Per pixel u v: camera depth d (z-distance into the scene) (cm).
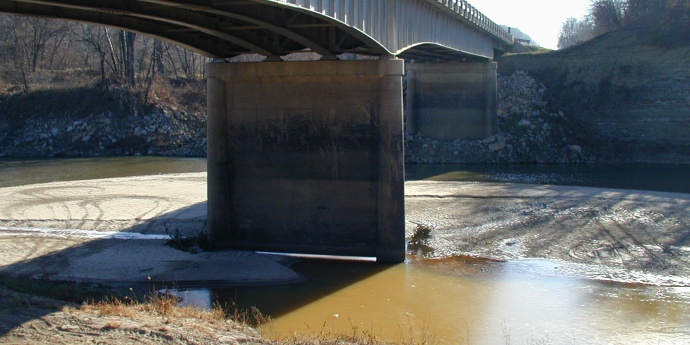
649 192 4512
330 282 2567
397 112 2867
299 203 3025
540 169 6081
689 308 2230
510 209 3909
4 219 3559
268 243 3059
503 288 2462
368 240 2955
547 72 7756
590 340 1938
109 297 2178
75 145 7812
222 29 2653
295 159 3025
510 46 8788
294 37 2716
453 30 5169
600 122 7075
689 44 7119
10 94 8556
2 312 1817
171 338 1680
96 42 9675
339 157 2973
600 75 7438
